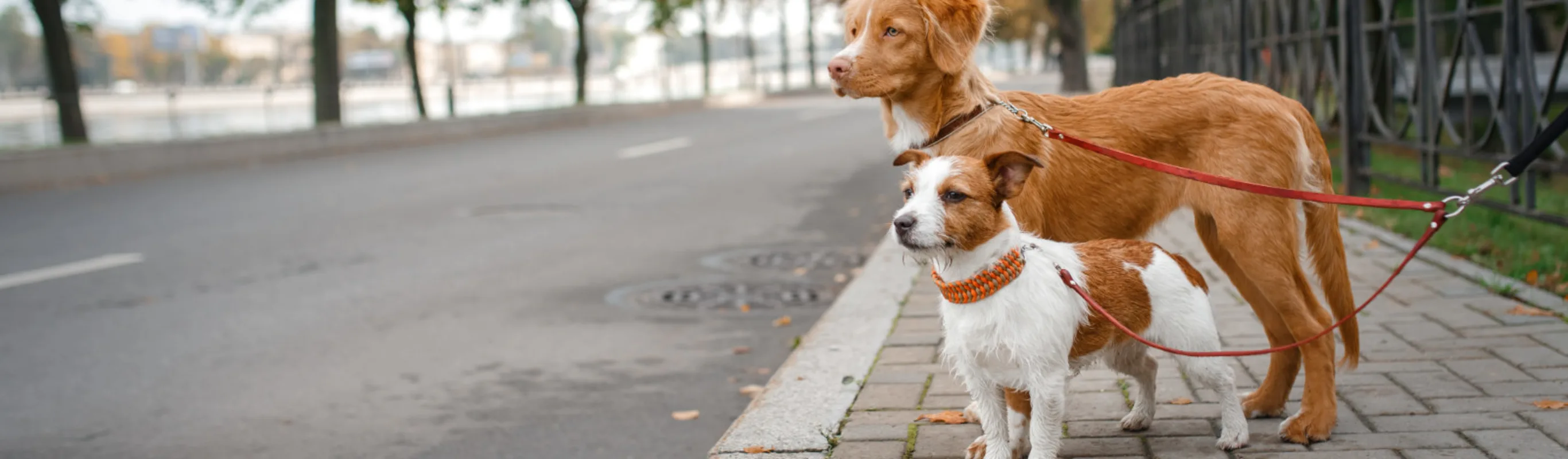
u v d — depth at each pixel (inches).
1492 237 341.4
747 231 451.8
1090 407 191.2
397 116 1120.2
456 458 200.5
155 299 334.3
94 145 701.3
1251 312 253.9
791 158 759.7
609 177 653.9
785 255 398.0
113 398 238.8
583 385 244.4
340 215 507.2
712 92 2127.2
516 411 227.1
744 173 666.2
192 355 271.9
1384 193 453.7
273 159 815.1
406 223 482.0
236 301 331.9
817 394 204.5
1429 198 437.4
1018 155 145.9
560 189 599.2
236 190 611.5
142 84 1502.2
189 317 311.4
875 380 211.6
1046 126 175.0
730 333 287.6
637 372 253.8
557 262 388.2
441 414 225.8
